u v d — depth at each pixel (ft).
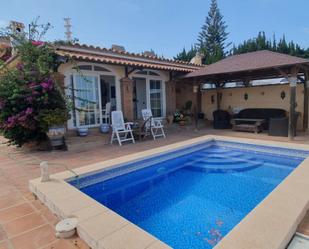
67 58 23.15
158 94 37.01
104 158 19.92
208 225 11.03
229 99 39.96
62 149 23.81
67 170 15.57
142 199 14.49
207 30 108.06
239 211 12.39
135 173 18.39
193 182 16.96
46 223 9.52
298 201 9.75
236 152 24.50
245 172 18.63
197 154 24.09
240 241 7.18
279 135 28.19
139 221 11.65
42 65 21.90
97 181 15.88
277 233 7.55
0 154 22.50
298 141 24.50
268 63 26.37
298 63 23.12
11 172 16.49
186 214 12.23
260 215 8.67
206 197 14.30
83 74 27.32
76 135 26.61
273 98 34.73
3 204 11.39
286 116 32.22
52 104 22.68
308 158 16.58
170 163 21.49
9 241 8.32
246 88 37.52
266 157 22.53
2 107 21.81
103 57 29.60
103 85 32.60
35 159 19.99
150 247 7.12
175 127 36.37
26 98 21.50
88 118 28.09
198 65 45.83
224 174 18.38
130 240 7.48
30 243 8.19
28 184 14.10
